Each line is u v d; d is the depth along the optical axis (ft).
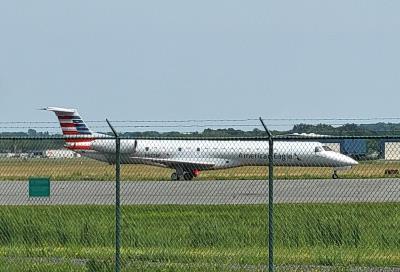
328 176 595.06
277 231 230.89
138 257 192.75
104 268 176.14
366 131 288.10
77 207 320.50
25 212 289.12
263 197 382.01
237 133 376.07
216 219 276.00
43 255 197.98
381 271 179.73
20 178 543.39
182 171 588.09
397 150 288.10
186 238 224.12
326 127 320.50
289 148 574.15
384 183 478.59
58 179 531.50
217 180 531.50
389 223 261.03
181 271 176.55
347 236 224.74
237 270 178.09
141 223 265.95
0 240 222.48
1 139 173.78
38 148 289.12
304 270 179.93
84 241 222.07
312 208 312.50
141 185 483.92
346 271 179.11
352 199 367.86
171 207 330.95
